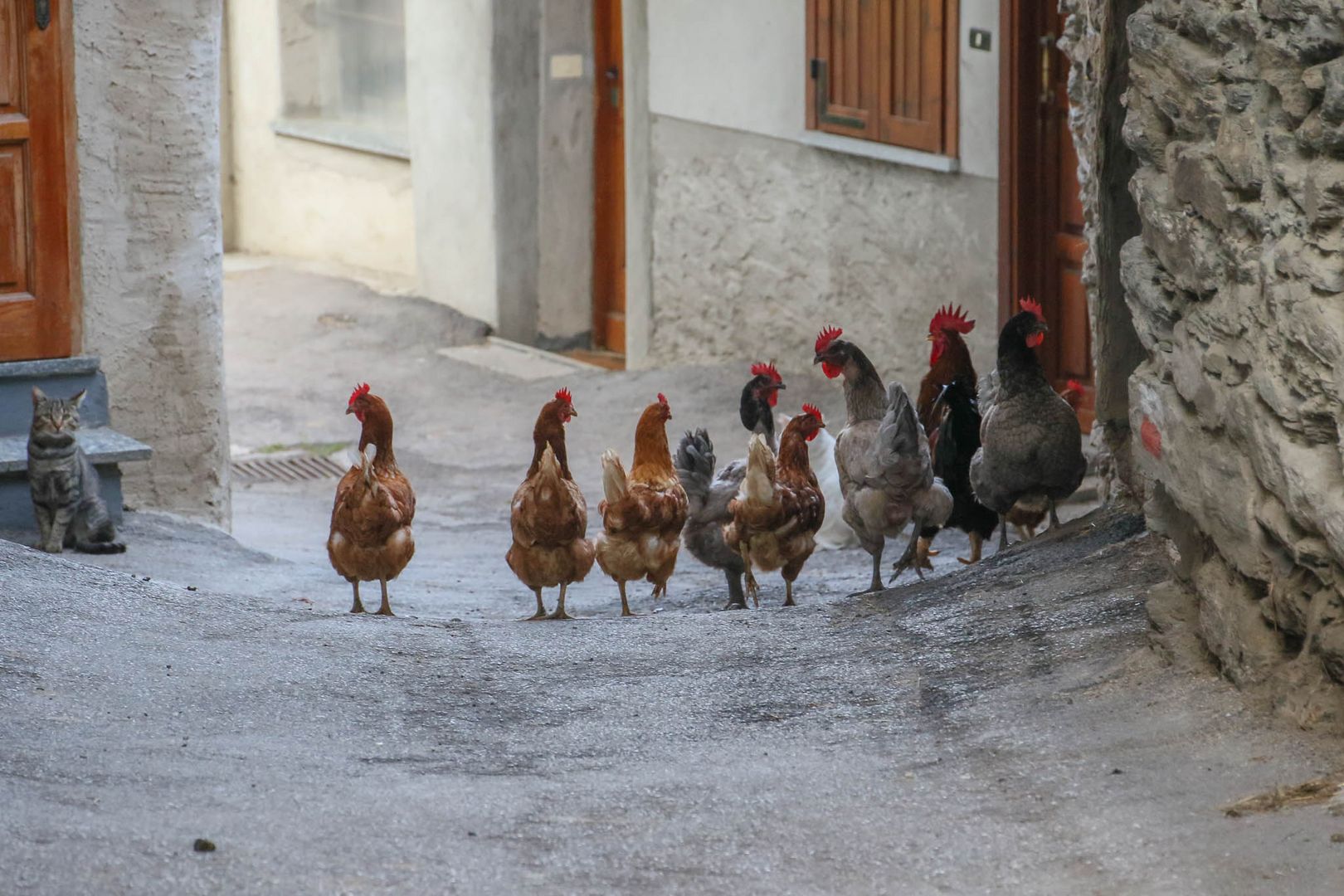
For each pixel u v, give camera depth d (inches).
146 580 418.3
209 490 609.3
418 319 1043.9
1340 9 231.5
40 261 564.4
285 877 217.6
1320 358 234.8
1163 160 307.6
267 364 971.9
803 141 826.8
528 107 1008.2
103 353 579.5
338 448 838.5
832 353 453.7
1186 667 286.5
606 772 277.1
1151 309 311.7
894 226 794.2
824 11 800.9
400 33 1106.7
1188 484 292.0
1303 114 245.4
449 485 774.5
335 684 337.4
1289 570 258.5
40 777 257.9
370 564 425.1
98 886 210.4
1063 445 430.9
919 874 220.4
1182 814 228.4
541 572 423.2
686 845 234.2
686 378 887.7
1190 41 288.0
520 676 353.1
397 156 1108.5
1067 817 234.1
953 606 377.7
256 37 1198.3
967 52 733.3
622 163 1015.6
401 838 236.1
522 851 232.7
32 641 341.1
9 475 534.9
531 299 1031.6
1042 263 726.5
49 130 558.6
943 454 485.1
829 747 285.4
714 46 872.3
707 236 901.2
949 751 273.7
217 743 289.0
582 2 997.8
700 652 368.2
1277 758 241.0
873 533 439.2
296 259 1205.1
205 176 589.9
